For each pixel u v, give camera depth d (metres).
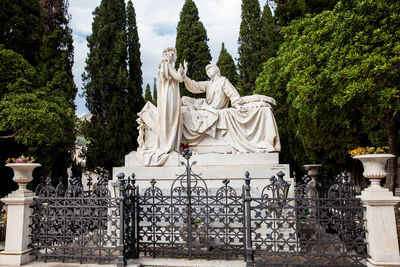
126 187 4.77
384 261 4.02
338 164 11.84
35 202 5.13
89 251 4.93
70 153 14.34
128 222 4.82
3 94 10.17
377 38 5.82
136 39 20.59
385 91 5.79
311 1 11.35
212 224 5.59
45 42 14.73
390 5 5.82
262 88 10.77
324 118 9.73
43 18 16.89
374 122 9.42
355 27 6.18
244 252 4.55
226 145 6.50
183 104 7.05
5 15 12.16
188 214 4.73
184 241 5.30
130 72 20.19
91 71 17.75
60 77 14.27
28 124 9.50
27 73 10.88
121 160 17.02
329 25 6.93
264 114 6.39
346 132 10.37
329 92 7.39
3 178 11.80
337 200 4.38
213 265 4.43
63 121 11.09
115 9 18.56
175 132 6.34
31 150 11.38
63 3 17.70
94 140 17.20
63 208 4.94
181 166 5.99
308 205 4.40
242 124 6.44
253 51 19.55
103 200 4.91
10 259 4.77
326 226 4.37
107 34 18.03
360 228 4.32
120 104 17.33
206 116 6.60
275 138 6.33
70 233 4.91
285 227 5.46
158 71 6.45
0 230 7.96
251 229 4.50
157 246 5.40
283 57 8.71
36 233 5.05
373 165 4.29
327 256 4.29
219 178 5.85
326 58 7.06
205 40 20.91
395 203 4.10
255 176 5.75
